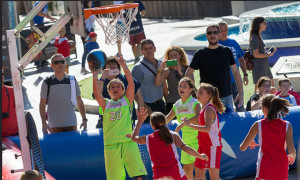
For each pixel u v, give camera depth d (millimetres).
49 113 11445
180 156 10859
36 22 23547
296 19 23344
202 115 9492
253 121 11148
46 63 24938
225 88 11336
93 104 16969
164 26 39938
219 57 11219
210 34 11078
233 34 26594
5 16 18062
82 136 10914
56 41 21547
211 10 44812
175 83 11977
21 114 8680
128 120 9562
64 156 10727
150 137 8820
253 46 14344
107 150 9539
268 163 8656
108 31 9219
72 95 11391
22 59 8562
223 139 11008
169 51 11969
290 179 10680
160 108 11977
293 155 8617
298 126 11172
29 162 8789
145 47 11758
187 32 35250
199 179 9336
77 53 28688
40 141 10750
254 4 41906
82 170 10820
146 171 10312
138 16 22562
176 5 46500
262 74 14484
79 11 8352
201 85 9500
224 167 11133
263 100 8758
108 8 9047
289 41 19516
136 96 11320
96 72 9477
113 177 9578
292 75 15883
